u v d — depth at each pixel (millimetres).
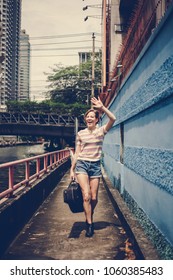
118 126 9977
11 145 117562
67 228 6328
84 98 71625
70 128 58781
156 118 4609
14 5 146625
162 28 4301
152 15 5570
